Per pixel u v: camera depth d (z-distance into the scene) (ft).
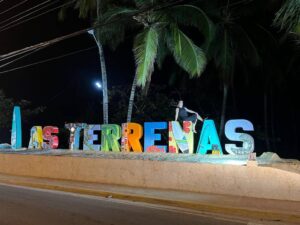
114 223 34.53
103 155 63.77
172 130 62.54
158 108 101.19
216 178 47.91
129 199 47.19
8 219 35.70
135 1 76.79
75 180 61.77
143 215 38.09
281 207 39.86
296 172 44.86
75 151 73.97
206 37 75.41
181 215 38.29
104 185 55.88
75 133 78.18
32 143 85.97
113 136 70.13
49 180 62.39
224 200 43.52
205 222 35.42
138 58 71.82
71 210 40.11
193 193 48.29
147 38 72.13
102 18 83.76
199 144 59.98
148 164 53.67
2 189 56.13
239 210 39.11
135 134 67.36
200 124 90.63
